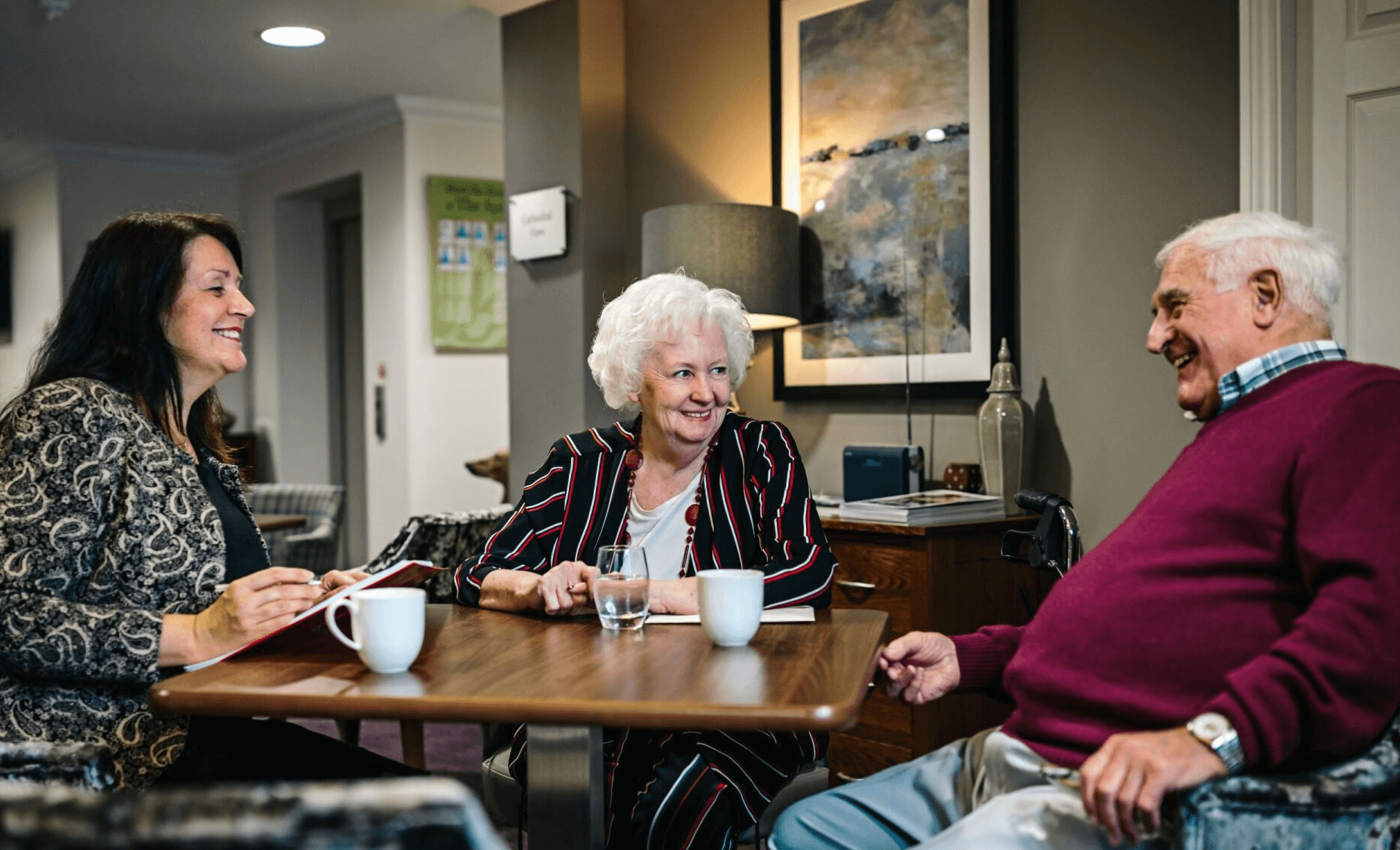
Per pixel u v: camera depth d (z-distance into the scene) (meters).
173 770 1.56
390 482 6.47
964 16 3.36
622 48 4.49
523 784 1.79
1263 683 1.19
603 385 2.00
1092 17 3.10
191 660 1.49
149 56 5.32
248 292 7.77
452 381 6.43
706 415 1.87
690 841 1.55
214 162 7.73
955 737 2.95
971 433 3.39
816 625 1.63
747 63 4.05
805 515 1.88
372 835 0.66
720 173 4.16
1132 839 1.18
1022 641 1.55
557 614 1.72
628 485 1.97
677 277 1.94
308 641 1.54
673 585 1.74
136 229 1.75
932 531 2.85
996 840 1.31
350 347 7.54
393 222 6.36
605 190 4.44
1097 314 3.09
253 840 0.65
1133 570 1.43
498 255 6.52
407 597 1.34
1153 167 2.97
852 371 3.70
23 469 1.55
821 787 1.80
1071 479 3.16
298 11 4.68
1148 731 1.38
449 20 4.81
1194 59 2.89
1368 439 1.29
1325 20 2.70
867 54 3.62
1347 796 1.16
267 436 7.60
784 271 3.56
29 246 7.87
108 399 1.63
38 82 5.77
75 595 1.58
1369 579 1.21
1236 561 1.36
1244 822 1.15
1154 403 2.96
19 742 1.41
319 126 6.75
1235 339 1.48
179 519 1.64
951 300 3.41
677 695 1.21
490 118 6.46
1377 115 2.63
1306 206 2.74
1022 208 3.27
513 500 4.73
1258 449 1.38
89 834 0.65
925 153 3.47
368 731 4.16
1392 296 2.62
